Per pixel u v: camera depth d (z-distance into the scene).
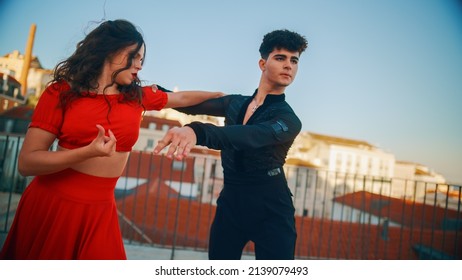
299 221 13.88
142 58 1.46
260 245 1.67
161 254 4.14
